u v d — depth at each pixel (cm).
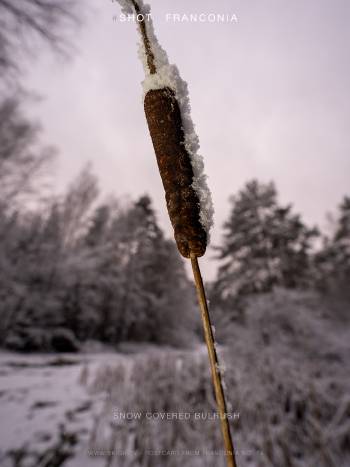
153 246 1986
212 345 34
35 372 664
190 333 2003
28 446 292
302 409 352
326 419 339
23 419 357
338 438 291
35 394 466
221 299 1410
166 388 415
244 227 1658
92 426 338
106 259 1753
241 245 1620
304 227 1719
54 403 425
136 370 508
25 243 1338
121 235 1902
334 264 1811
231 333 682
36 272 1320
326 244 1953
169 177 35
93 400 436
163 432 298
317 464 265
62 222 1505
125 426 294
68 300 1463
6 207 1211
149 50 39
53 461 266
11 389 488
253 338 599
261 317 643
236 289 1395
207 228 35
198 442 287
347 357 538
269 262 1473
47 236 1464
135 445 287
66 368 752
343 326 705
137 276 1816
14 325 1195
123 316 1652
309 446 285
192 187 35
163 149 36
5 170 1158
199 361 541
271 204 1692
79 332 1455
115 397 404
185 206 34
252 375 463
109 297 1661
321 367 500
